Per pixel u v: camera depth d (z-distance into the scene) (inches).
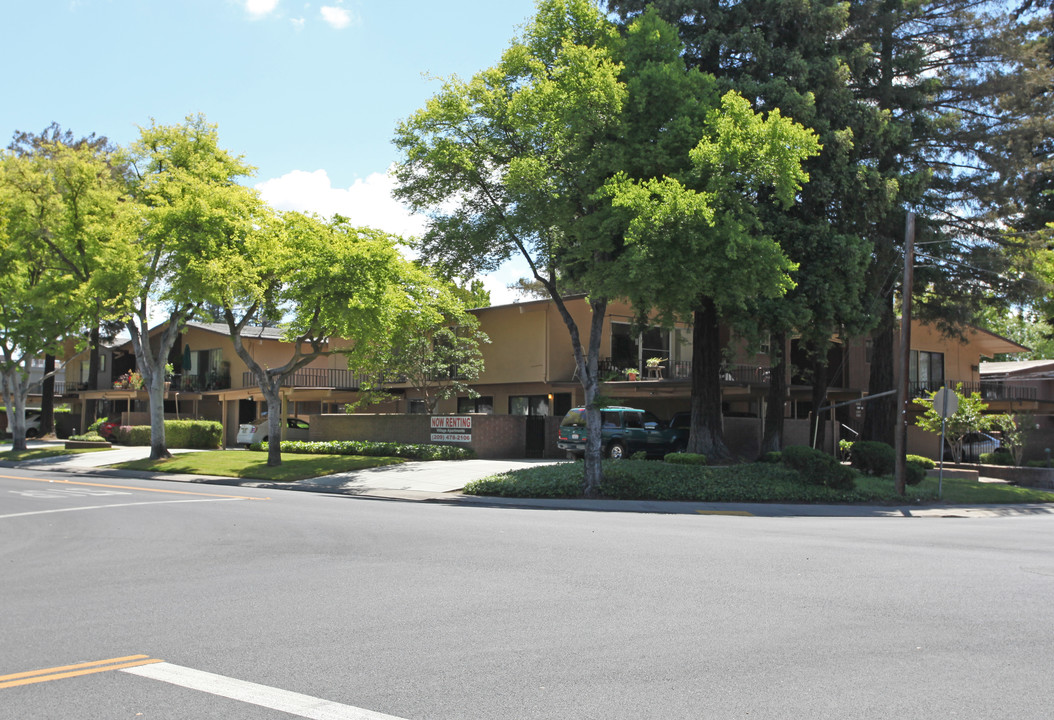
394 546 427.2
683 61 850.8
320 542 445.7
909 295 835.4
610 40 794.2
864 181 882.1
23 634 249.4
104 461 1293.1
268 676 203.9
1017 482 1138.7
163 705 183.3
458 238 822.5
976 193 1042.7
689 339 1430.9
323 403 1738.4
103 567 374.0
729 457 1002.7
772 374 1059.9
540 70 776.3
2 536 492.4
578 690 192.7
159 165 1207.6
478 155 806.5
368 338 974.4
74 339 1925.4
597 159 723.4
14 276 1395.2
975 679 203.3
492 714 177.0
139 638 242.8
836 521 624.7
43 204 1222.3
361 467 1048.8
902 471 831.1
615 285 709.3
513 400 1412.4
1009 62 1045.8
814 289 865.5
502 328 1393.9
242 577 342.0
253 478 991.0
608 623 257.8
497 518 579.8
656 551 407.5
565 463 925.8
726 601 290.0
